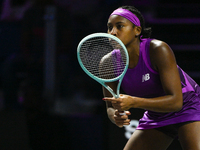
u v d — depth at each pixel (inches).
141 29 282.7
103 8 619.5
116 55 286.8
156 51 263.6
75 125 497.7
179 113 285.6
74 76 560.7
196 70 609.6
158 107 251.9
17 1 629.3
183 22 658.8
